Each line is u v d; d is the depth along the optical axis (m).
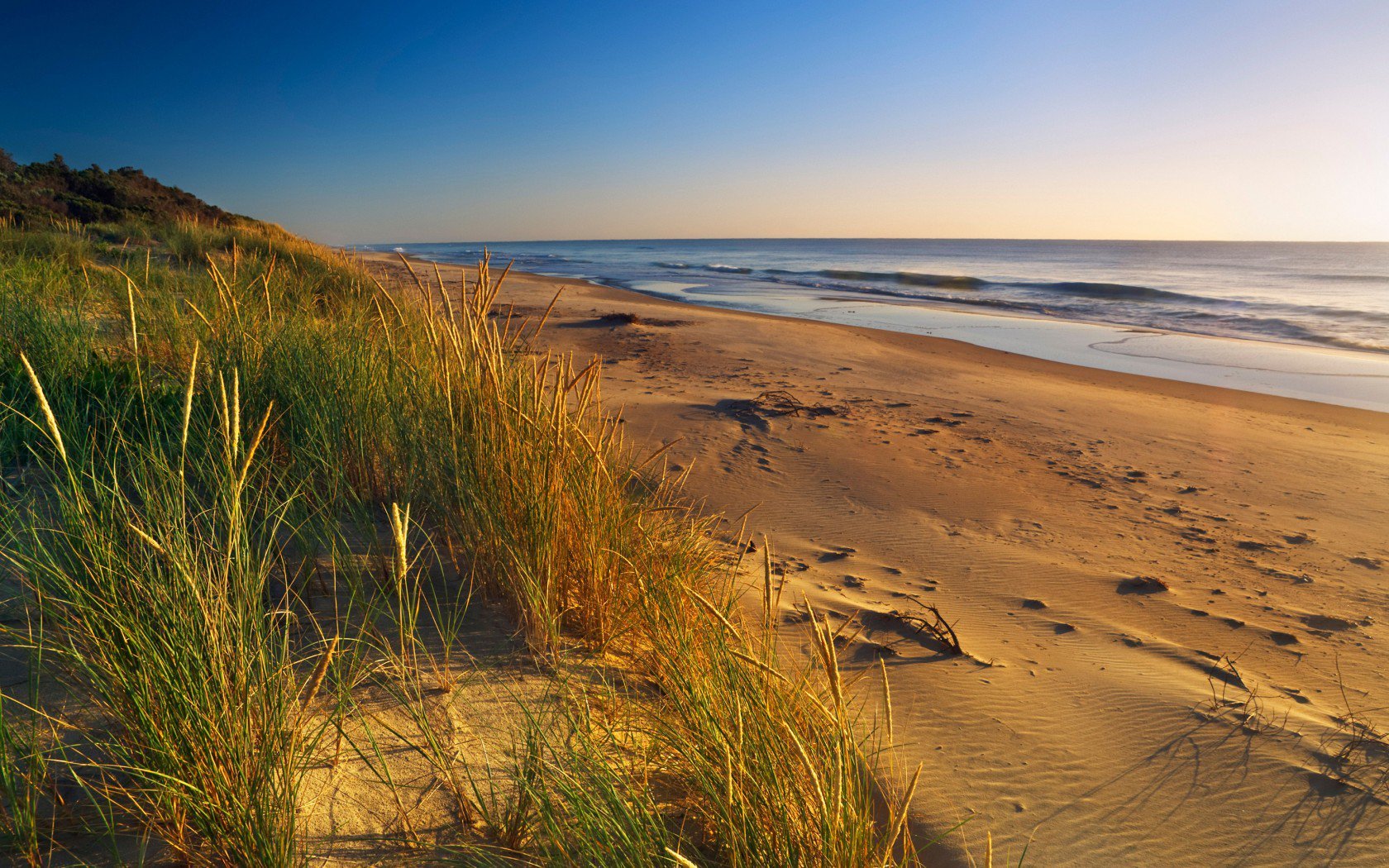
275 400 3.75
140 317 4.92
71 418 2.99
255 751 1.72
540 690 2.53
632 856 1.77
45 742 1.78
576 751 2.17
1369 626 4.15
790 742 2.07
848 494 6.11
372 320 4.93
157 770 1.68
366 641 2.51
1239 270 55.19
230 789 1.62
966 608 4.22
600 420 3.35
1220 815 2.60
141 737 1.72
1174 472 7.27
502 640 2.78
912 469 6.83
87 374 3.68
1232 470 7.42
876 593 4.36
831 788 1.92
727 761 1.92
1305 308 25.98
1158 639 3.95
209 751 1.65
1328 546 5.44
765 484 6.16
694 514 5.34
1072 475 6.95
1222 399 11.08
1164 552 5.23
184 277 7.67
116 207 24.03
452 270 27.89
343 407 3.73
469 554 3.11
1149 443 8.34
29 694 1.83
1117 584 4.64
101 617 1.79
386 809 1.89
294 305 6.49
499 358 3.41
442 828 1.88
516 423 3.14
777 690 2.20
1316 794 2.71
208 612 1.75
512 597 2.98
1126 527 5.70
